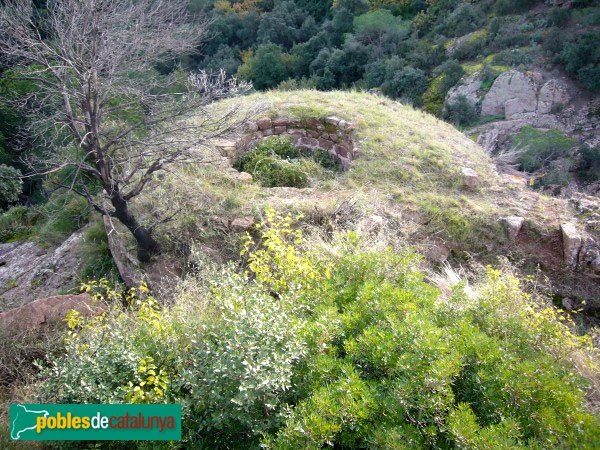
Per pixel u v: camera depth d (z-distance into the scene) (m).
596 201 6.07
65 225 7.91
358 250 4.15
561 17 17.50
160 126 5.47
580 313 5.26
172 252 5.51
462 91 17.16
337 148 8.16
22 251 7.94
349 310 3.36
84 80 4.46
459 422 2.43
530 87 16.06
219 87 5.86
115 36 5.31
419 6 24.08
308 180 6.98
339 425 2.45
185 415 2.65
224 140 7.61
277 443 2.40
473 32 19.86
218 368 2.60
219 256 5.37
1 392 3.59
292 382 2.81
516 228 5.66
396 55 19.73
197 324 3.16
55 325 4.07
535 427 2.56
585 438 2.45
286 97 9.35
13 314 4.05
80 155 5.55
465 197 6.22
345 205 5.80
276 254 3.99
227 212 5.76
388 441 2.37
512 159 12.43
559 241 5.58
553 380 2.69
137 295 4.98
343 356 3.16
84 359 2.86
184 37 8.42
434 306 3.50
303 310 3.39
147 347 3.01
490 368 2.83
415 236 5.68
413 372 2.69
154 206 5.91
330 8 25.78
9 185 10.31
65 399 2.75
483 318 3.44
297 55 22.73
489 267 4.36
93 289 5.57
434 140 7.60
